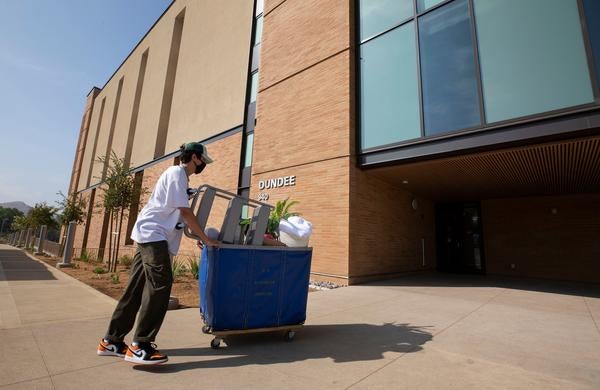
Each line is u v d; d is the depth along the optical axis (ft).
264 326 11.03
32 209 92.58
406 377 8.39
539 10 20.13
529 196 38.27
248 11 48.80
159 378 7.79
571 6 18.95
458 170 27.81
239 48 49.03
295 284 11.94
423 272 38.34
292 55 36.32
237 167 43.96
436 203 44.80
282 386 7.63
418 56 25.66
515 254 38.14
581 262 33.81
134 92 86.99
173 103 65.10
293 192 32.48
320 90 32.01
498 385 8.05
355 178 28.14
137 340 8.42
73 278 26.78
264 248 11.27
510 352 10.64
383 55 28.50
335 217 27.91
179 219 9.59
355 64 30.53
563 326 14.16
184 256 46.60
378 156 27.09
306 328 13.30
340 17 31.65
